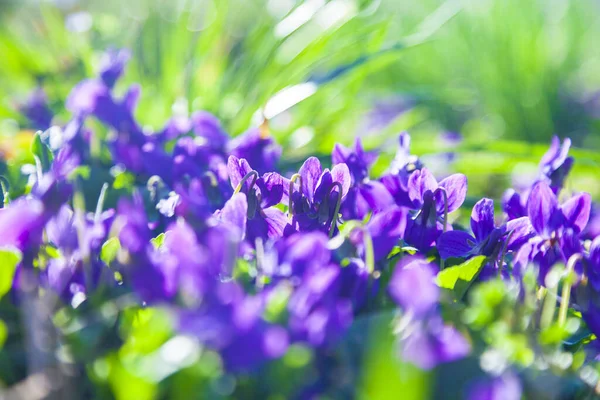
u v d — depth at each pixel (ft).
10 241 0.91
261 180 1.02
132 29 2.26
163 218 1.09
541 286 0.97
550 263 0.98
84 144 1.21
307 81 1.79
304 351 0.82
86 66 2.00
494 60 3.23
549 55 3.46
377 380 0.78
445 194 1.03
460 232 1.03
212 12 1.99
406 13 3.35
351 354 0.85
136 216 0.87
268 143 1.22
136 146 1.20
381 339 0.83
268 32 1.96
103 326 0.85
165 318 0.83
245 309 0.80
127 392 0.80
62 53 2.24
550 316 0.90
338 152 1.10
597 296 0.94
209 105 1.84
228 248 0.86
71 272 0.91
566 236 0.98
